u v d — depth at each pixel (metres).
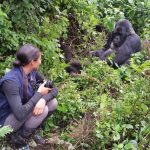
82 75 3.96
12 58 3.77
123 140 3.08
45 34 4.41
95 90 3.73
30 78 2.97
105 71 3.99
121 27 4.67
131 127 3.07
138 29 5.89
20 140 2.95
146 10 5.86
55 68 3.99
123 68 4.05
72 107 3.43
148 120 3.19
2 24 3.80
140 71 3.47
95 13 5.54
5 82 2.78
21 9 4.13
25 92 2.86
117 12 5.78
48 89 2.96
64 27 4.71
